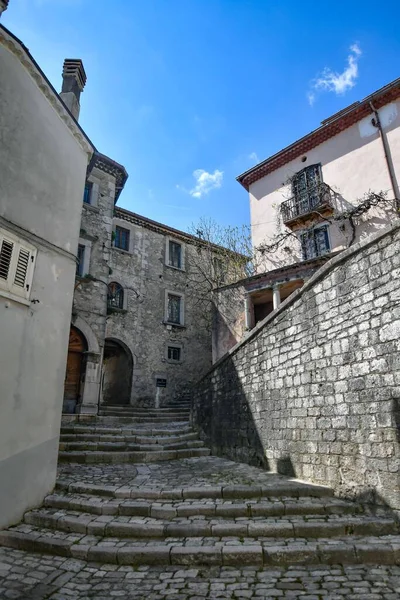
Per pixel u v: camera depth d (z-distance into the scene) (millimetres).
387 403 4246
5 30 4969
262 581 3250
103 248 13305
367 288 4770
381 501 4156
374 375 4473
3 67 5031
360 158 14102
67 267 5934
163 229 18297
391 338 4309
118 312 15688
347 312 5047
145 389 15680
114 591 3154
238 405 7527
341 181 14469
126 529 4145
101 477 5930
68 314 5820
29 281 5094
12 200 4969
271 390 6488
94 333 12219
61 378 5527
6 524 4348
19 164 5160
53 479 5215
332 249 14156
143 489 5113
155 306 17047
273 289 13438
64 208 6059
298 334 5977
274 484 5176
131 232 17219
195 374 17531
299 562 3547
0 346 4520
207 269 19109
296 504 4484
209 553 3633
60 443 7637
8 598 3018
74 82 9852
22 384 4785
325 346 5355
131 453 7465
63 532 4250
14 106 5168
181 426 10375
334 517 4223
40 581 3328
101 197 13820
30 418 4867
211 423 8617
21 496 4598
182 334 17641
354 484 4551
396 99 13594
